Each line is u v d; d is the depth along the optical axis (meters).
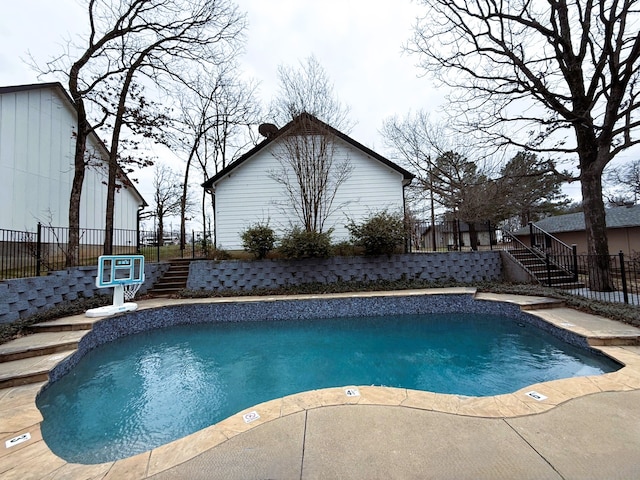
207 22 9.27
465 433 2.29
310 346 5.69
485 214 18.19
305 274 9.47
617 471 1.84
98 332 5.71
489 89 8.40
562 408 2.63
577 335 4.68
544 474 1.83
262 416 2.63
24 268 7.29
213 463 2.04
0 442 2.47
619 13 7.00
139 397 3.82
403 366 4.64
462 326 6.64
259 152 11.25
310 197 10.98
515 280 9.59
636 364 3.63
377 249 9.51
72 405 3.62
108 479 1.96
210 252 10.91
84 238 11.88
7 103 9.20
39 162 10.23
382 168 11.16
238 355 5.31
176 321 7.27
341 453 2.08
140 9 8.70
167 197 26.09
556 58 7.89
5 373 3.75
